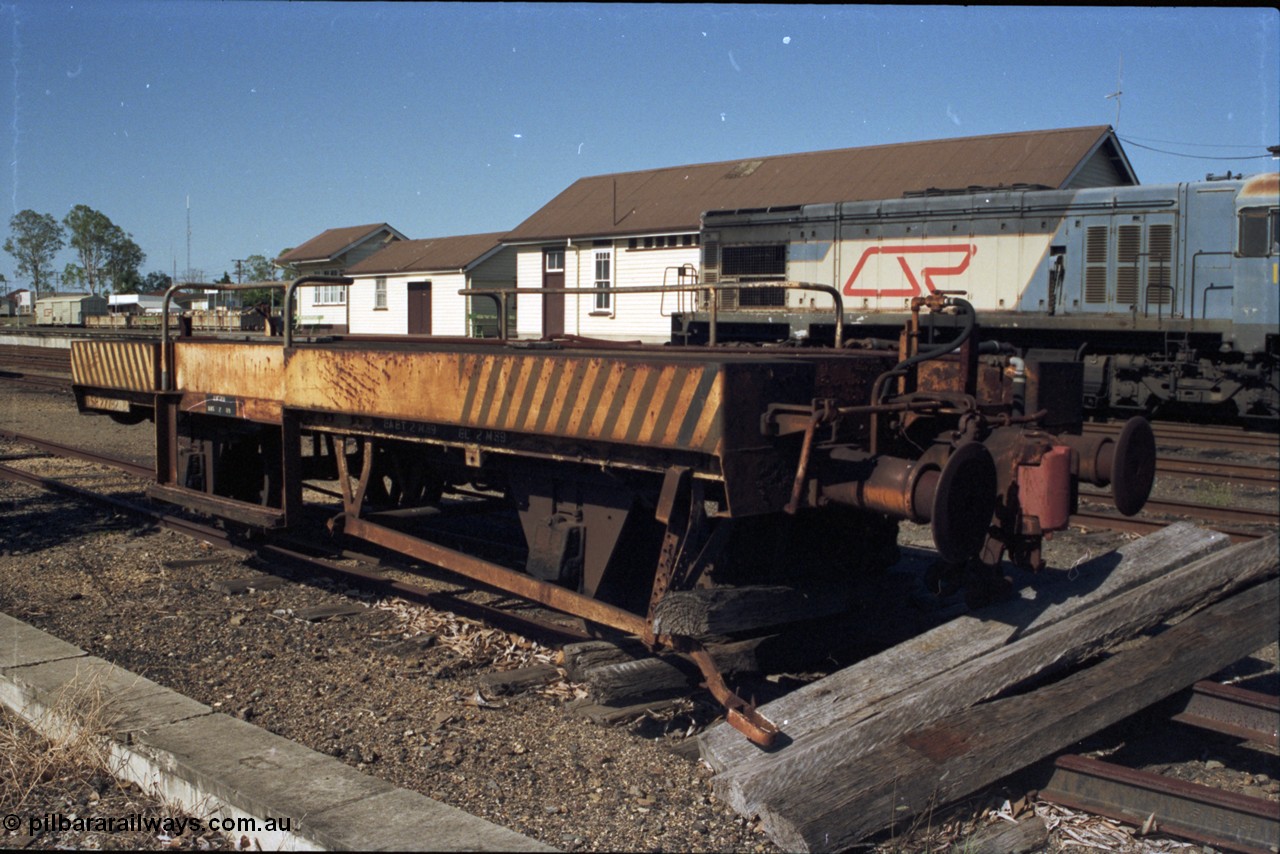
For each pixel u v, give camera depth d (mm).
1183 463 11875
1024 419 4324
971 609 4512
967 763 3697
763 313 20500
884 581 5066
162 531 8133
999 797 3947
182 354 7191
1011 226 17609
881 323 19016
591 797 3787
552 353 4656
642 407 4176
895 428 4395
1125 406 16984
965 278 18094
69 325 54188
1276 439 14281
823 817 3365
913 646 4277
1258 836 3586
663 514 4195
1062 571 4984
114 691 4434
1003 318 17688
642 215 30062
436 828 3246
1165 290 16375
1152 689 4238
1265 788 4246
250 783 3543
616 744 4250
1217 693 4402
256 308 7719
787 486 4125
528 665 5148
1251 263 15586
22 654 4918
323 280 6250
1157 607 4594
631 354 4613
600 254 30750
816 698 3951
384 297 38469
